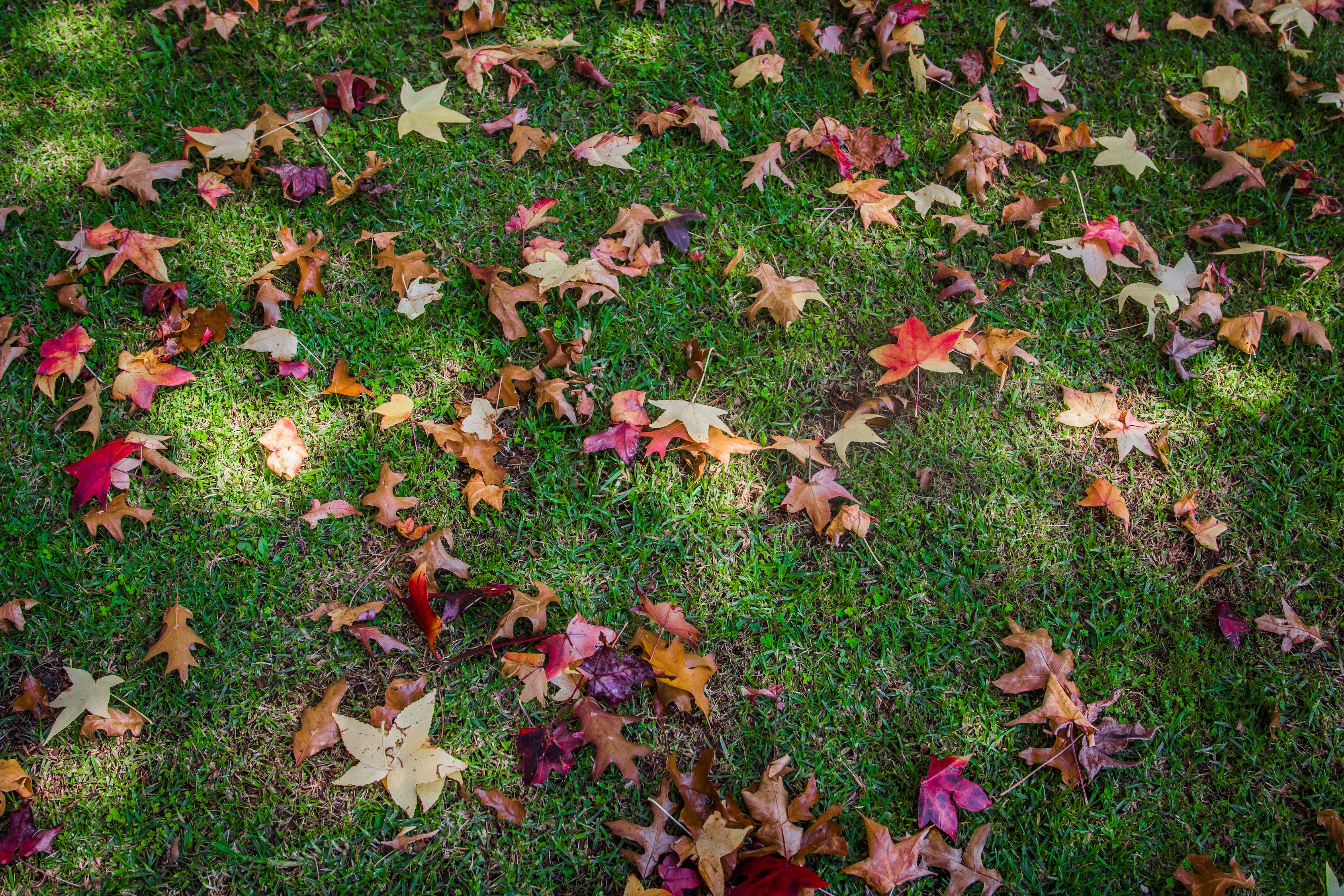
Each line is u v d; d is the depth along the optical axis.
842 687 2.23
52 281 2.55
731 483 2.42
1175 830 2.14
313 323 2.57
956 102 3.06
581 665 2.10
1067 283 2.79
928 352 2.41
